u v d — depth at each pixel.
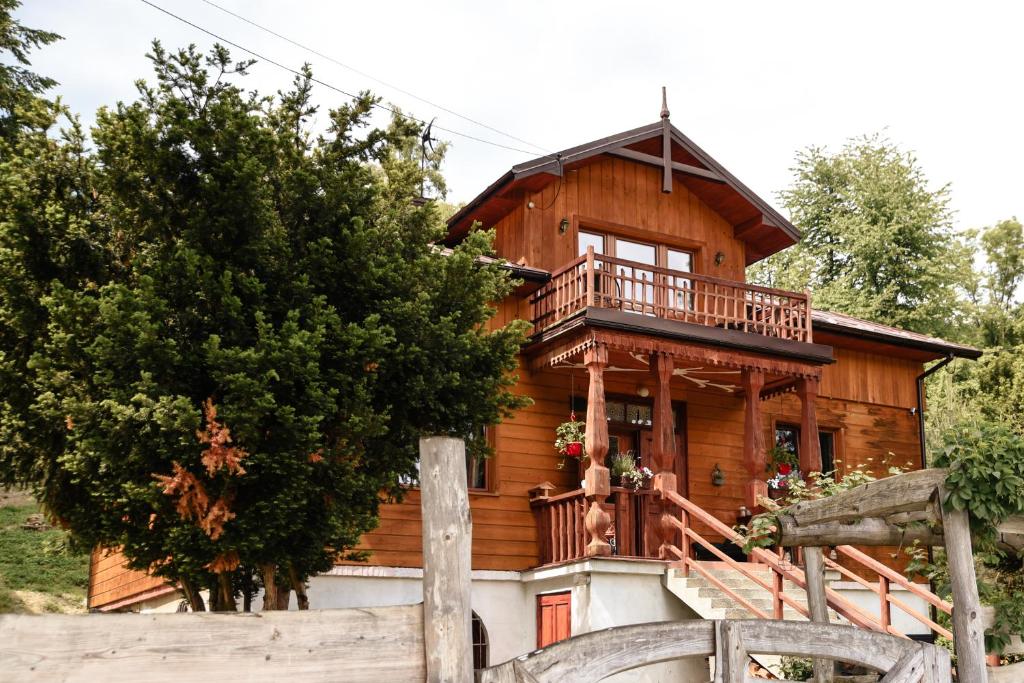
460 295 8.97
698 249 17.00
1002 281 37.31
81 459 7.25
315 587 12.19
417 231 9.38
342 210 8.35
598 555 12.28
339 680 4.32
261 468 7.20
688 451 16.02
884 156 34.97
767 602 12.12
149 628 4.03
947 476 7.00
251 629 4.22
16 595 17.77
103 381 6.96
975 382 28.92
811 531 7.75
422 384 8.23
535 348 14.29
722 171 16.55
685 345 13.66
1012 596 7.80
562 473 14.66
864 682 8.72
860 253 33.16
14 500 23.09
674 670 13.02
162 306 7.03
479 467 14.13
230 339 7.37
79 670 3.85
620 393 15.62
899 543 7.93
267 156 7.97
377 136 8.98
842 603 9.52
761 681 7.85
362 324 8.31
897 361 18.86
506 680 5.03
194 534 7.44
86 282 7.93
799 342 14.56
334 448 7.76
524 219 15.39
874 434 18.17
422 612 4.58
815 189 35.72
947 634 8.91
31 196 7.89
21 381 7.76
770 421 17.09
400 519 13.02
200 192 7.50
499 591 13.64
